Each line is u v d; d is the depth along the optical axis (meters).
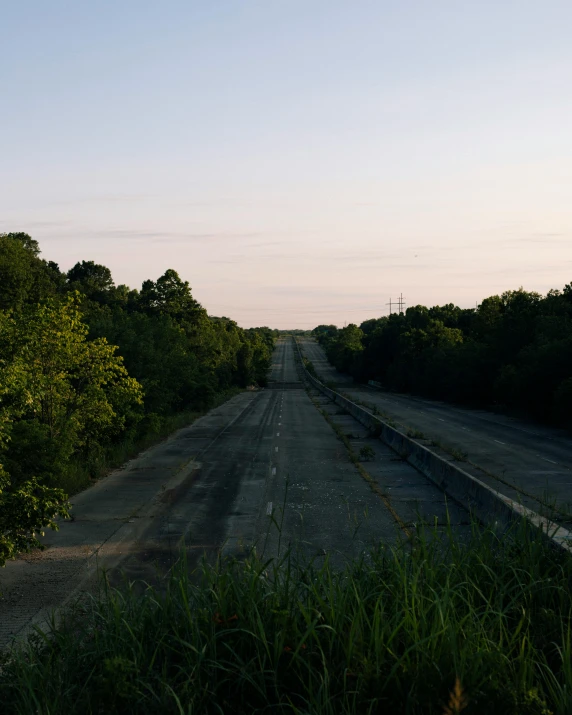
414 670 4.74
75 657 5.69
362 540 12.95
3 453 15.07
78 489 20.75
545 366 43.28
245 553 12.43
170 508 17.55
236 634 5.51
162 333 42.94
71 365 21.98
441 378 75.88
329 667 5.07
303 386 120.12
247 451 29.86
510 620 6.08
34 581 11.34
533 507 15.45
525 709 4.36
